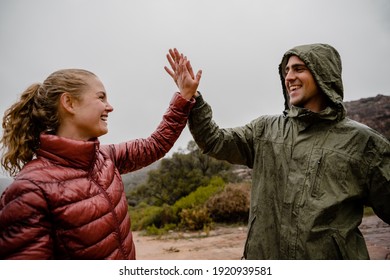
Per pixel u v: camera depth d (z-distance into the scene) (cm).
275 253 194
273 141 205
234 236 885
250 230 205
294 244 183
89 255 139
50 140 142
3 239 127
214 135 213
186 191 2025
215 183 1881
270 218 198
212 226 1093
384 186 180
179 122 201
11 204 128
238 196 1199
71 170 144
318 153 186
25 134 156
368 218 842
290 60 201
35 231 128
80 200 139
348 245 178
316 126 193
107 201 150
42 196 131
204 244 811
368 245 540
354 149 183
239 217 1172
